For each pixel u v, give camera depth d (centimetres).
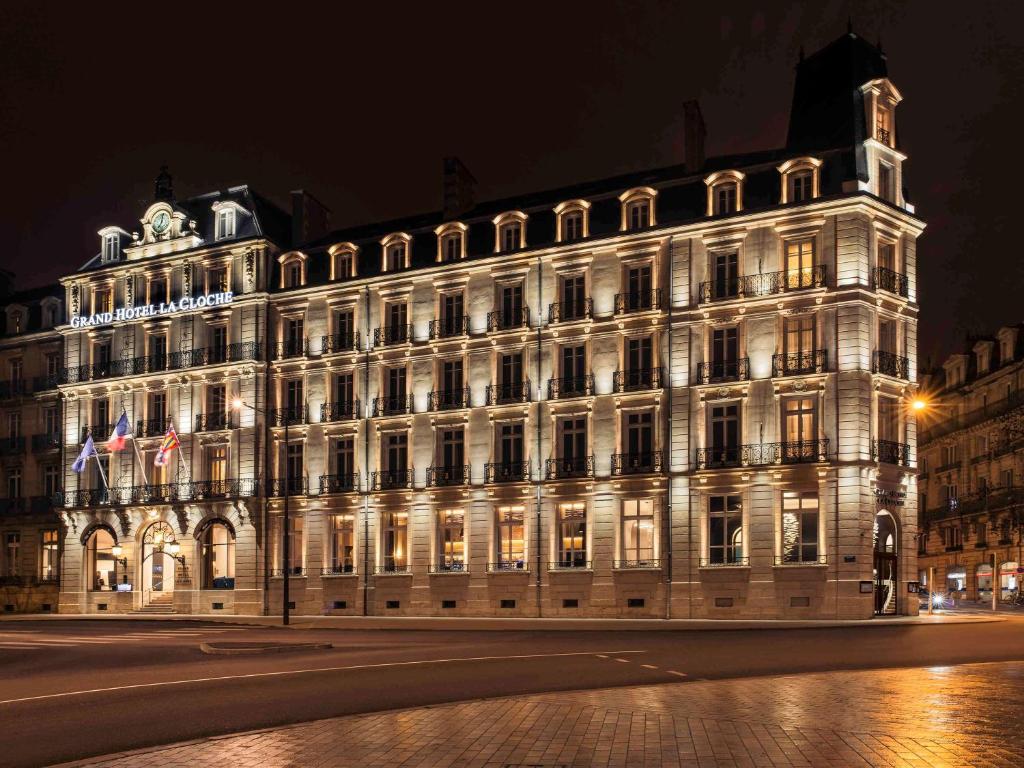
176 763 1159
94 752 1306
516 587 4966
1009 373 7144
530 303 5103
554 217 5162
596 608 4759
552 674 2073
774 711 1460
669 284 4759
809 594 4297
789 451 4406
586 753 1175
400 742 1260
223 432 5859
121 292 6375
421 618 4928
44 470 6681
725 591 4472
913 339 4656
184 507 5922
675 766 1098
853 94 4666
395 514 5378
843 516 4269
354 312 5628
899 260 4631
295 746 1246
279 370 5788
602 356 4900
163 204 6309
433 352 5338
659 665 2230
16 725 1513
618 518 4769
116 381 6222
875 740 1219
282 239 6216
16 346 6888
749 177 4725
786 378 4438
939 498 8294
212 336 6034
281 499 5681
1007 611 5275
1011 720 1359
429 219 5944
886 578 4472
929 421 8556
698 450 4600
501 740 1264
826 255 4431
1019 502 6600
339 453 5591
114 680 2111
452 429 5266
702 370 4631
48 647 3228
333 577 5466
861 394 4325
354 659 2461
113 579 6294
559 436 4981
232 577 5838
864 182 4484
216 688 1906
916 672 1966
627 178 5469
